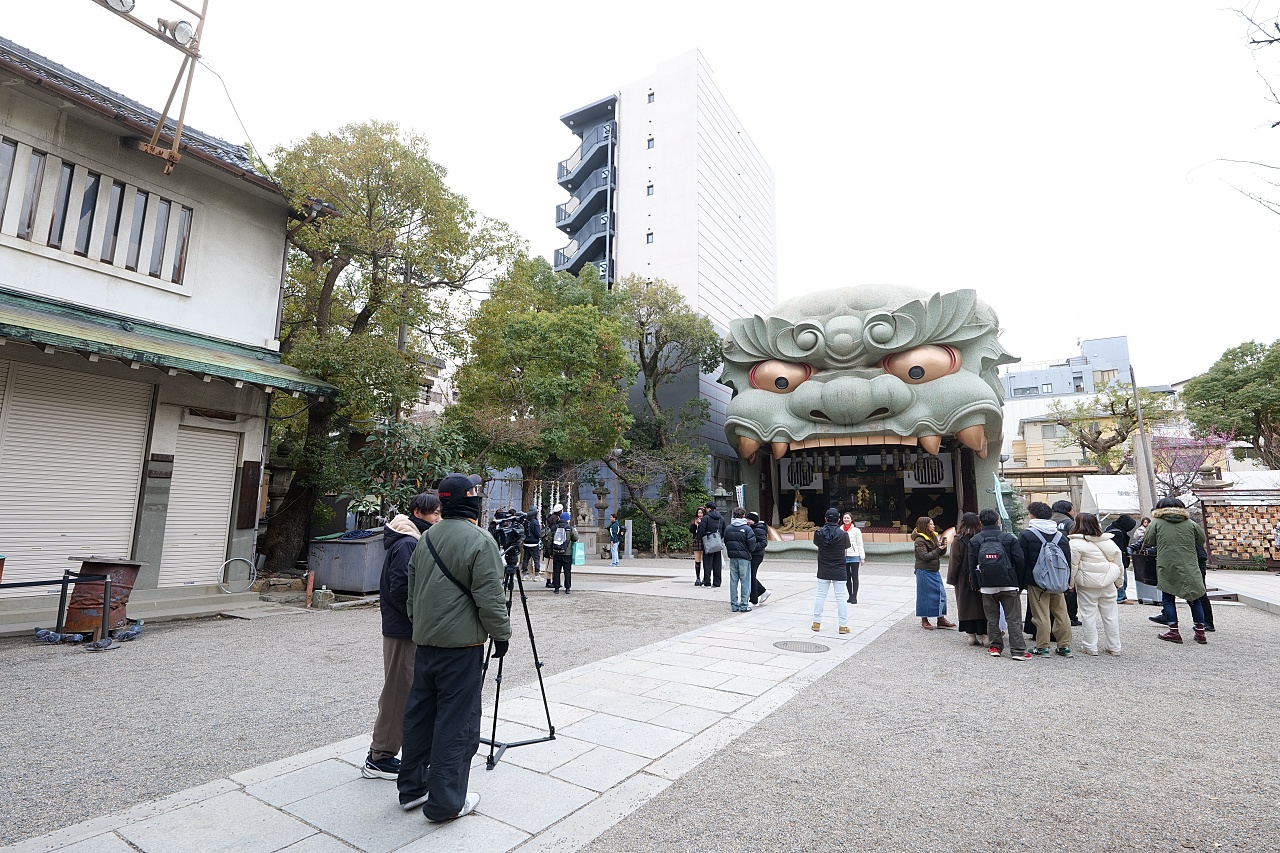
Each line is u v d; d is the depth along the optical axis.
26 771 3.75
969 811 3.33
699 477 25.50
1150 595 10.61
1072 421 34.34
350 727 4.59
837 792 3.55
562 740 4.32
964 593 7.60
